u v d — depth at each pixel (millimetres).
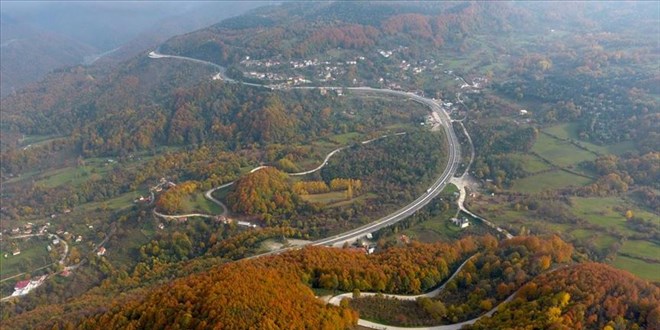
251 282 141000
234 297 130250
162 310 129000
